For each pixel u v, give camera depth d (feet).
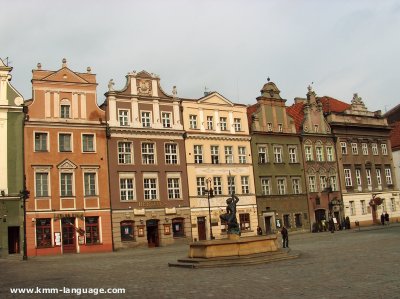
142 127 168.55
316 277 56.95
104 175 159.02
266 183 197.06
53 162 151.12
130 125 167.12
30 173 147.02
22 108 148.25
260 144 198.29
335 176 219.82
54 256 136.46
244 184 190.49
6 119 146.30
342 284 50.16
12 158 145.07
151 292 51.93
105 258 117.91
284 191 201.26
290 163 205.46
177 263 81.87
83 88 160.45
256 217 189.26
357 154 230.07
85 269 86.38
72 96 158.20
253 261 76.69
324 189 213.46
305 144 213.05
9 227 142.31
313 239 152.46
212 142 185.37
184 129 179.22
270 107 205.57
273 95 207.31
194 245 83.61
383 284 48.57
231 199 92.12
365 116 237.86
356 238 137.08
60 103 156.04
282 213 197.16
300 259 81.82
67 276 74.33
